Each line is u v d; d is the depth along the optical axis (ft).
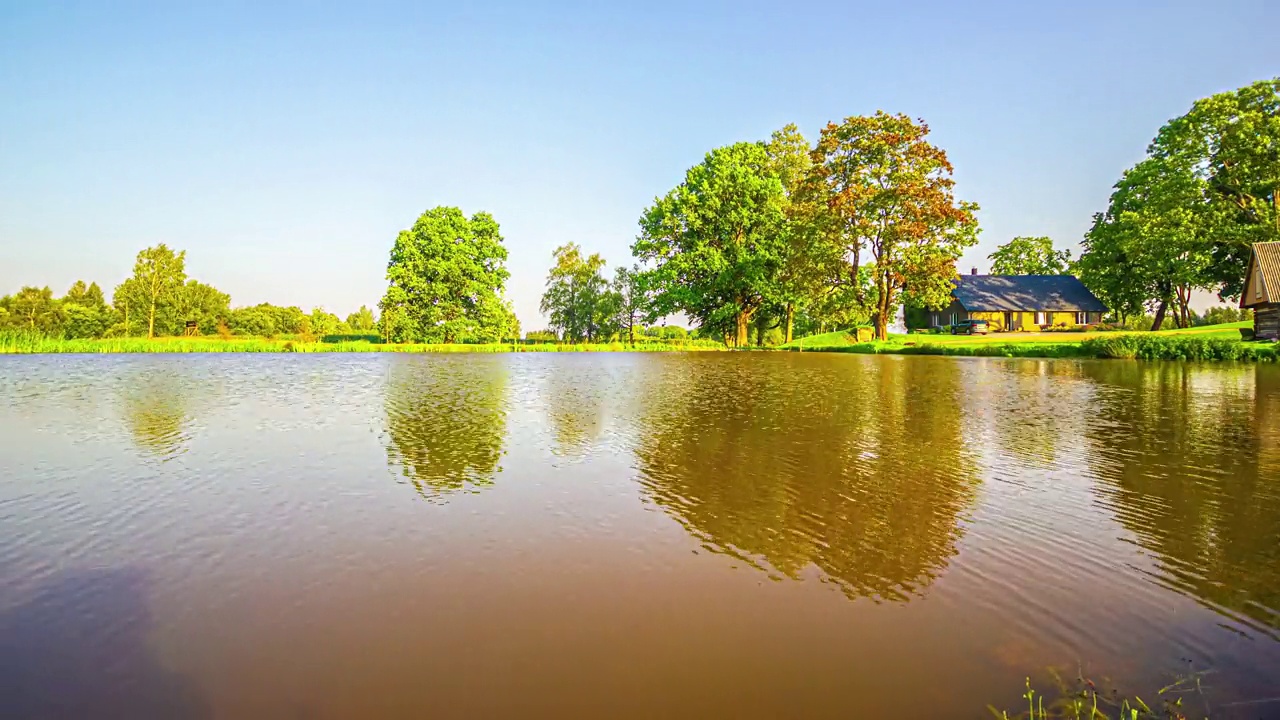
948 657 15.89
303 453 37.60
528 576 20.43
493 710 13.71
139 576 20.42
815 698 14.20
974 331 212.84
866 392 68.49
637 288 194.08
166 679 14.90
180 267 253.24
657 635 16.85
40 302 238.48
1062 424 47.70
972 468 34.06
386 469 33.81
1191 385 72.59
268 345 171.22
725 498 28.66
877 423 48.21
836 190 167.12
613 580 20.16
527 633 16.90
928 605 18.57
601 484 30.96
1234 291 175.01
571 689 14.49
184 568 21.02
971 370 96.84
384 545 23.03
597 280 238.68
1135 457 36.63
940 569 21.04
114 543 23.21
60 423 48.03
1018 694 14.37
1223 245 167.32
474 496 28.94
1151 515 26.37
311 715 13.57
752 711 13.73
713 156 190.80
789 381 81.51
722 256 182.91
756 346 198.90
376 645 16.31
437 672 15.12
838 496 29.09
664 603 18.62
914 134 158.71
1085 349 120.16
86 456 36.81
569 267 239.50
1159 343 113.19
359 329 342.85
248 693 14.33
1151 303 200.54
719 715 13.57
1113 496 29.01
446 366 113.19
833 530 24.72
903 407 56.70
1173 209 163.12
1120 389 69.41
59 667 15.40
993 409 55.16
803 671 15.25
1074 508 27.40
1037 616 17.99
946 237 158.30
